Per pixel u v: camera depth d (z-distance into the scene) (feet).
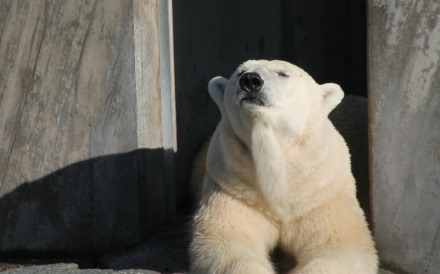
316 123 27.04
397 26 27.12
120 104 32.45
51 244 34.24
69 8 32.81
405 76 27.17
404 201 27.81
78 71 32.91
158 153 34.22
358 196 33.01
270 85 25.79
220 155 28.25
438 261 27.35
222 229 27.50
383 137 27.94
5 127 34.22
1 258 34.88
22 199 34.32
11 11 33.68
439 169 26.91
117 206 33.06
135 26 31.99
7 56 33.88
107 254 33.45
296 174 26.99
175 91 38.55
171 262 31.07
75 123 33.22
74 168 33.42
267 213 28.07
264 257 27.22
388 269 28.55
